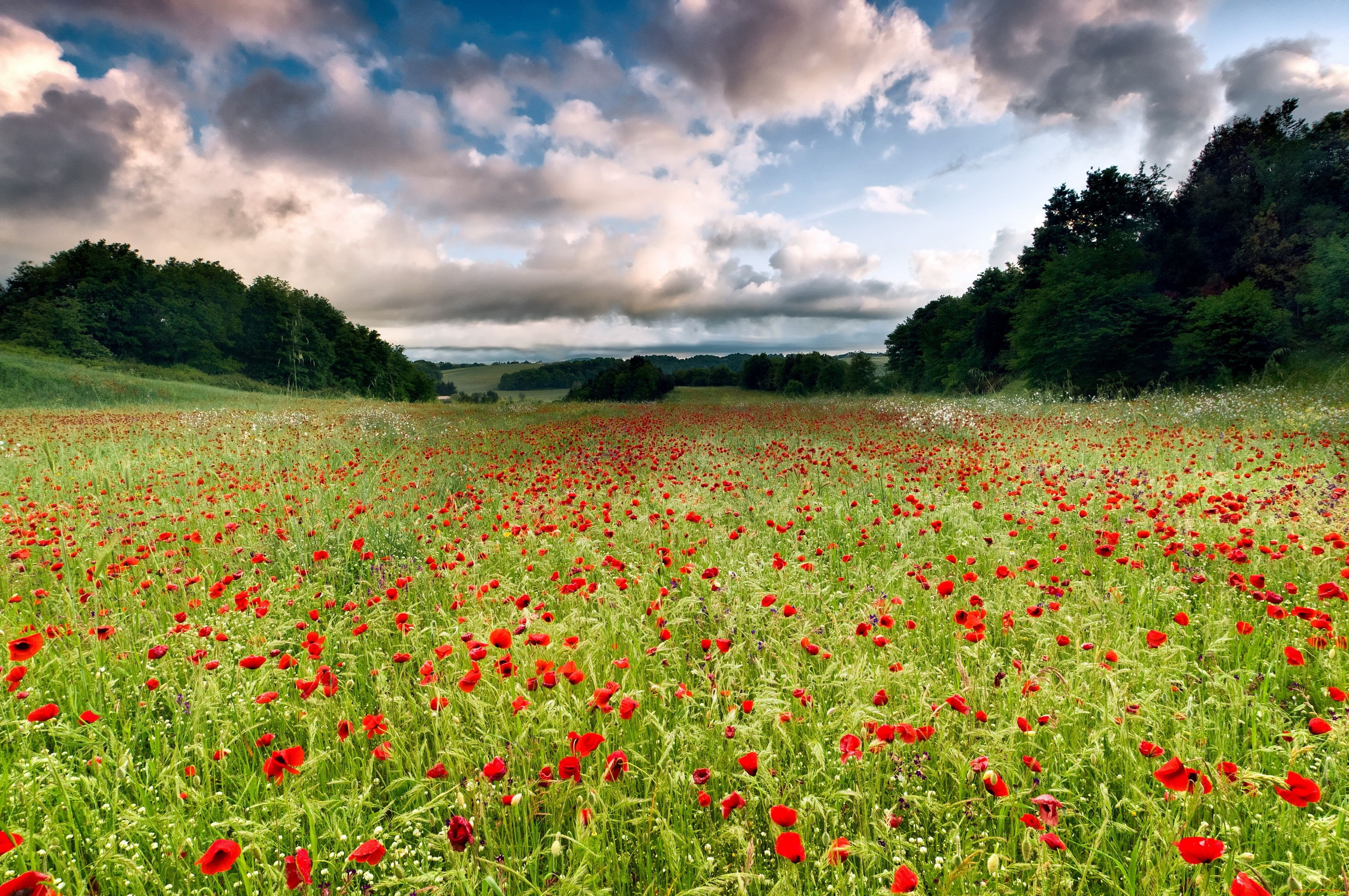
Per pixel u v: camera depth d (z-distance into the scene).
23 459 8.77
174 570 3.96
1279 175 31.19
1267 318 23.36
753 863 1.62
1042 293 30.73
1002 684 2.34
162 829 1.79
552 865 1.72
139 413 19.16
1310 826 1.60
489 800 1.89
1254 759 1.89
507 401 33.47
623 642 2.90
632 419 16.97
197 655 2.57
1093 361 27.94
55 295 62.16
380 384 77.00
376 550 4.59
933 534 4.60
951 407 14.93
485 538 4.44
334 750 2.23
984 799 1.86
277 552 4.45
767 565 3.82
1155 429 10.24
